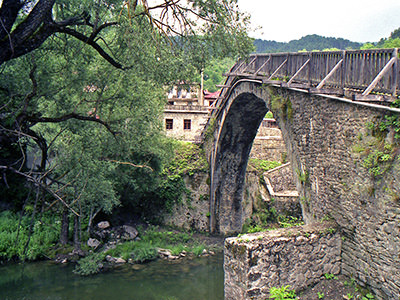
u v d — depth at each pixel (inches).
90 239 663.1
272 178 1058.7
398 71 253.1
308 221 373.1
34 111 298.0
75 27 314.7
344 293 288.4
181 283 556.4
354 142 289.6
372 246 271.0
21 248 592.7
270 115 1460.4
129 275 576.4
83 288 513.0
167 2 265.4
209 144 848.3
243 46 298.7
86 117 318.7
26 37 209.3
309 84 382.9
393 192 246.8
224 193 884.6
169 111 1042.1
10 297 472.1
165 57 290.8
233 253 291.0
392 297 252.7
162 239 764.0
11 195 692.7
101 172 462.9
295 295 289.4
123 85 393.1
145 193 807.7
